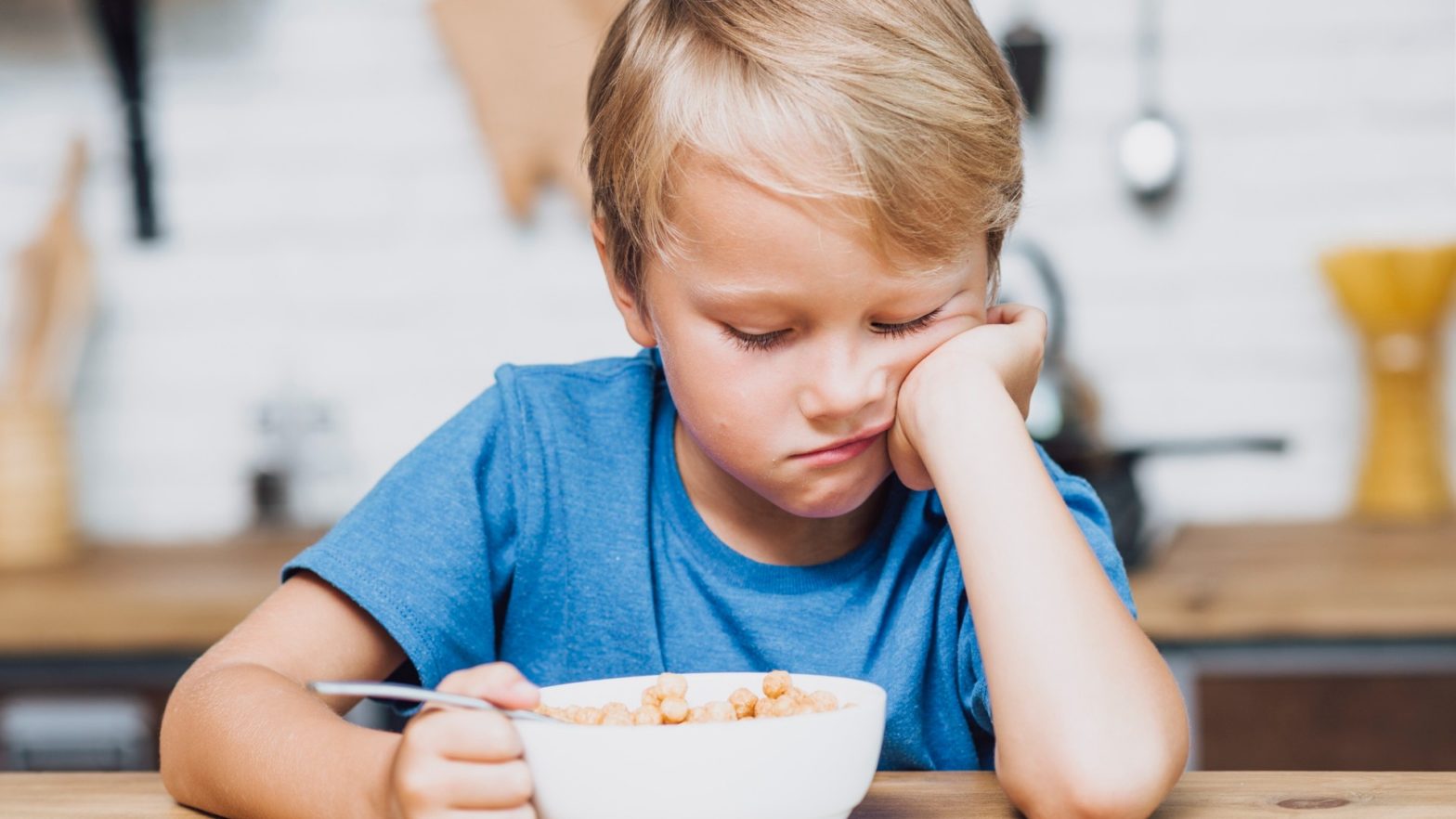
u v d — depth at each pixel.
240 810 0.80
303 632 0.96
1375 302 2.38
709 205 0.84
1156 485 2.58
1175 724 0.77
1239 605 1.86
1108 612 0.78
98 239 2.74
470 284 2.69
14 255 2.62
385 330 2.71
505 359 2.69
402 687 0.69
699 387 0.88
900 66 0.84
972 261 0.89
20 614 2.05
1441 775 0.83
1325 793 0.79
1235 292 2.55
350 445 2.72
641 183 0.90
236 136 2.72
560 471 1.10
